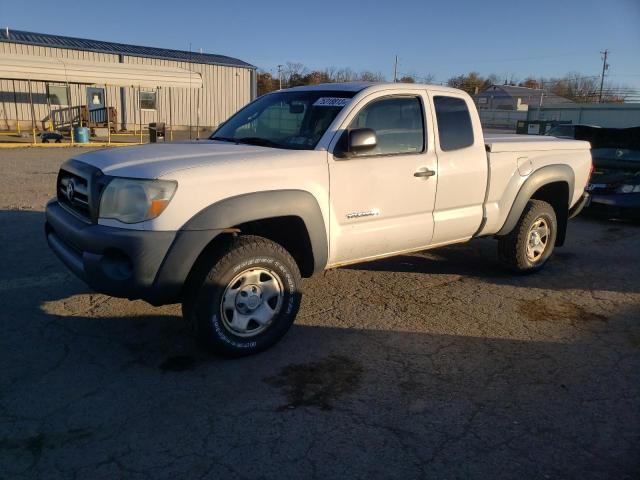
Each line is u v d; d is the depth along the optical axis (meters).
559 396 3.52
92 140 24.95
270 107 4.93
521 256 5.86
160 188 3.41
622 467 2.83
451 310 4.98
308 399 3.41
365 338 4.32
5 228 7.32
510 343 4.31
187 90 31.55
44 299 4.88
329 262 4.30
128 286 3.43
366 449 2.92
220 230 3.57
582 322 4.79
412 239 4.80
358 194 4.31
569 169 6.00
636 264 6.73
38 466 2.72
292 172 3.92
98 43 30.88
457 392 3.54
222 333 3.75
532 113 26.34
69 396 3.36
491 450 2.95
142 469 2.72
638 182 8.95
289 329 4.34
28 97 26.92
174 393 3.43
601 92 63.72
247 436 3.01
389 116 4.55
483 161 5.17
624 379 3.77
